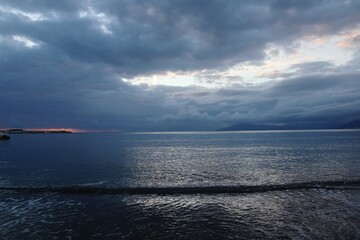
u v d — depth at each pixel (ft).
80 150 245.04
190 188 78.33
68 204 65.26
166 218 55.26
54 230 49.47
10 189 79.51
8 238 46.06
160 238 45.78
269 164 135.44
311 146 258.98
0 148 277.85
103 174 110.01
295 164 132.46
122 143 397.80
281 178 97.55
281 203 64.18
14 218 55.67
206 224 51.67
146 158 171.12
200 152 217.77
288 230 47.83
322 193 72.02
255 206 62.39
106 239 45.65
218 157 174.70
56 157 177.47
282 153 192.65
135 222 53.16
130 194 73.82
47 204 65.41
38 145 338.54
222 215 56.59
